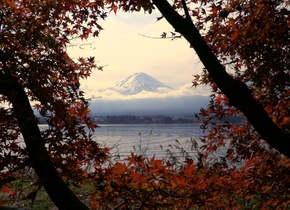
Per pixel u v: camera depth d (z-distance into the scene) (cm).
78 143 368
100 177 346
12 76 359
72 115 393
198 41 252
